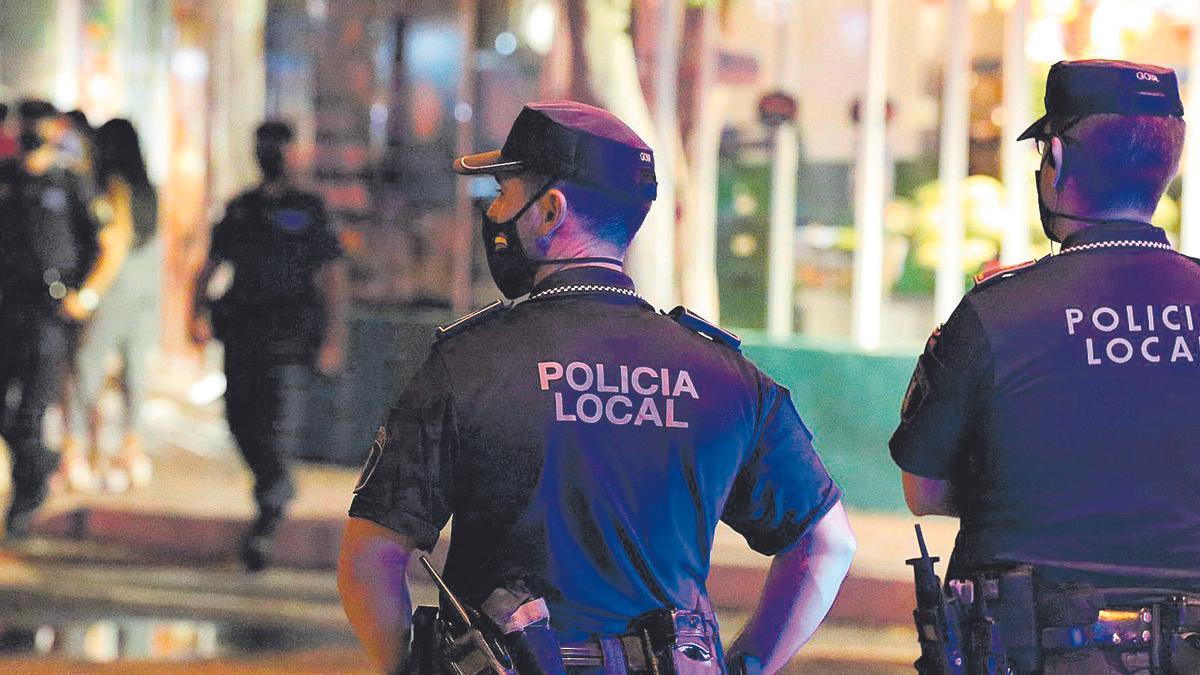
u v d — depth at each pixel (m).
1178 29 27.20
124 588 21.81
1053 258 8.54
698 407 7.27
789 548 7.59
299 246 21.86
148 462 31.80
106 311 27.64
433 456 7.14
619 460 7.14
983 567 8.35
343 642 19.31
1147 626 8.01
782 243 29.19
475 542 7.20
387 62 31.02
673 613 7.13
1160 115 8.45
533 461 7.09
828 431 26.42
